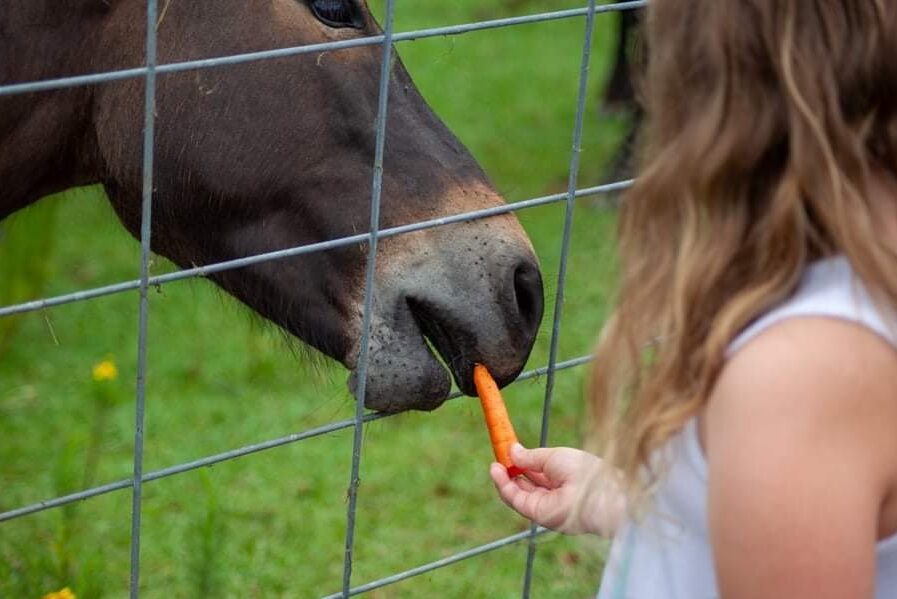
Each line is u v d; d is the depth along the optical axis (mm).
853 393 1463
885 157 1582
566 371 5156
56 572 3484
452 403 4988
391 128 2703
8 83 2754
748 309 1538
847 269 1552
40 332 5453
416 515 4262
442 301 2559
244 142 2703
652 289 1648
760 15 1538
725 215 1590
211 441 4680
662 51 1631
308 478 4434
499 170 7039
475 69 8508
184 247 2887
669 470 1660
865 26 1523
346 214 2664
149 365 5230
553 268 5820
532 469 2213
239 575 3801
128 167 2785
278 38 2674
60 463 3760
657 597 1761
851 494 1446
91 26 2736
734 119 1568
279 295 2752
